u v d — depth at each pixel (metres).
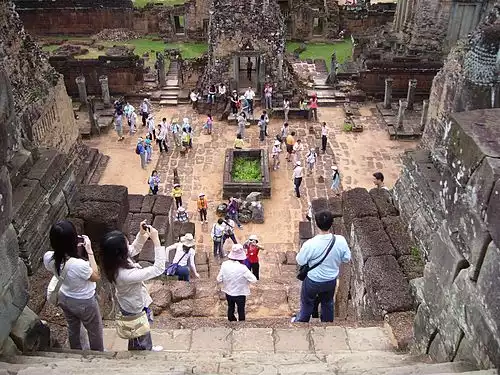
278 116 30.34
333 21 43.25
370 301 9.12
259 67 30.50
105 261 6.49
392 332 8.02
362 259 9.73
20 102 19.19
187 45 42.53
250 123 29.73
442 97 21.67
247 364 6.24
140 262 13.82
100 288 9.41
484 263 5.25
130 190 24.14
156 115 30.95
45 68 22.22
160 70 33.03
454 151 5.77
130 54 33.91
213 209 22.81
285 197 23.58
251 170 24.86
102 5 43.53
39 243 8.48
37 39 43.75
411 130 28.64
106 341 8.35
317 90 33.41
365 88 32.38
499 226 4.86
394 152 27.28
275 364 6.32
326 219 8.40
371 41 37.19
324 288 8.73
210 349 7.98
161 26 43.75
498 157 5.07
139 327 6.92
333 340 8.12
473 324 5.43
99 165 25.94
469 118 5.76
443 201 6.20
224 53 30.30
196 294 11.51
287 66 33.75
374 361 6.52
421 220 9.57
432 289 6.55
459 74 19.22
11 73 18.92
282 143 27.30
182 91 32.97
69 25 44.25
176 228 18.84
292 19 42.66
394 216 10.66
